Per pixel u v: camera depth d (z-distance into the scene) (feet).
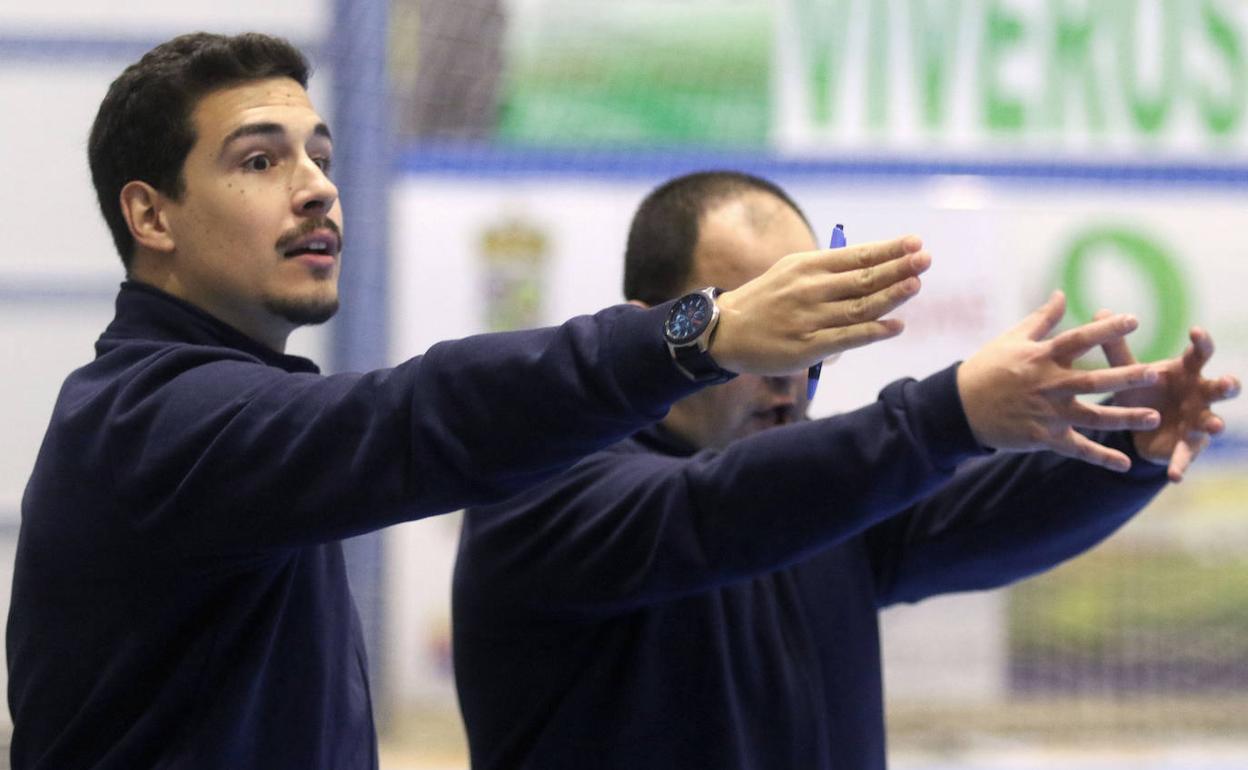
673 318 13.55
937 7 62.95
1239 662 58.39
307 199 16.88
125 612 15.46
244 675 15.60
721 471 16.75
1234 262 60.59
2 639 52.60
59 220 55.67
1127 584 58.59
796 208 20.71
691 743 18.31
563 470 14.30
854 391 57.77
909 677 58.08
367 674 18.13
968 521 20.17
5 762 44.83
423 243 57.77
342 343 55.16
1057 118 62.90
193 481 14.44
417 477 13.91
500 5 60.03
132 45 56.34
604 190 59.16
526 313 58.03
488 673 19.13
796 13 62.44
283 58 17.56
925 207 60.03
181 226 17.02
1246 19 63.36
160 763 15.46
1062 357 15.33
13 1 56.03
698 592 17.39
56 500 15.76
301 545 14.62
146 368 15.48
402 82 58.70
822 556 20.07
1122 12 63.41
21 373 55.42
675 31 61.72
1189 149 62.90
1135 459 18.40
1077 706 58.13
